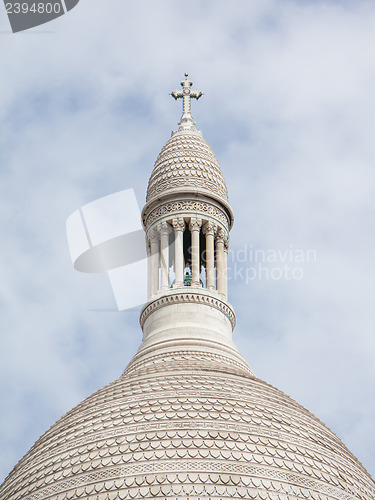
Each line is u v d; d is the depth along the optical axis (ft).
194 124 390.83
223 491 269.23
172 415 289.53
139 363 330.75
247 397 302.66
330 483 282.36
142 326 348.38
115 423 290.35
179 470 272.92
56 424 307.58
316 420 310.86
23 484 286.05
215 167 370.94
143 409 293.43
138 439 282.56
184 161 367.45
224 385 306.76
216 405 294.46
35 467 288.71
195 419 287.89
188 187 359.25
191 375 310.86
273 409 301.02
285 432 291.79
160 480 270.67
